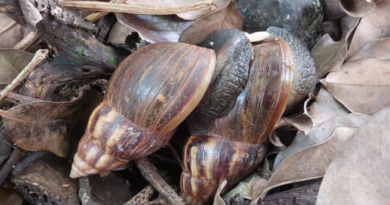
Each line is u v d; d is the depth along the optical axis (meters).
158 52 0.25
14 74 0.29
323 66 0.29
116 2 0.30
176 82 0.25
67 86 0.29
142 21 0.29
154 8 0.28
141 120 0.25
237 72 0.26
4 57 0.28
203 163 0.27
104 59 0.28
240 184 0.27
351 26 0.30
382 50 0.29
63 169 0.28
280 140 0.29
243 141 0.27
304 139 0.27
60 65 0.28
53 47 0.27
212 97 0.26
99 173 0.27
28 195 0.27
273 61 0.25
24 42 0.30
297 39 0.28
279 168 0.25
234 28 0.29
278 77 0.25
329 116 0.28
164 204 0.27
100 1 0.30
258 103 0.26
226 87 0.26
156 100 0.25
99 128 0.26
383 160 0.22
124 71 0.26
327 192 0.22
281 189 0.27
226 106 0.26
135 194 0.28
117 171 0.29
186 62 0.25
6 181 0.27
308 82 0.28
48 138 0.27
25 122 0.26
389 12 0.29
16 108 0.25
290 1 0.29
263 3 0.30
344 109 0.28
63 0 0.28
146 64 0.25
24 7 0.25
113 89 0.26
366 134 0.23
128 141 0.26
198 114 0.27
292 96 0.27
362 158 0.22
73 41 0.27
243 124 0.26
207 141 0.27
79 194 0.27
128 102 0.25
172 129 0.26
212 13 0.28
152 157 0.30
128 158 0.27
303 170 0.26
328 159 0.26
